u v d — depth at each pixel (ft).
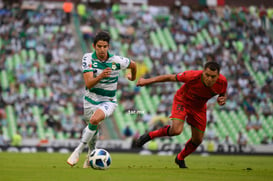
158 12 389.80
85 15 370.12
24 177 72.08
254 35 389.39
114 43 357.00
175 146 267.39
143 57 351.46
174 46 367.04
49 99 296.30
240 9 401.70
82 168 96.12
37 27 347.77
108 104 97.04
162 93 320.70
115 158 179.73
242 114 326.65
